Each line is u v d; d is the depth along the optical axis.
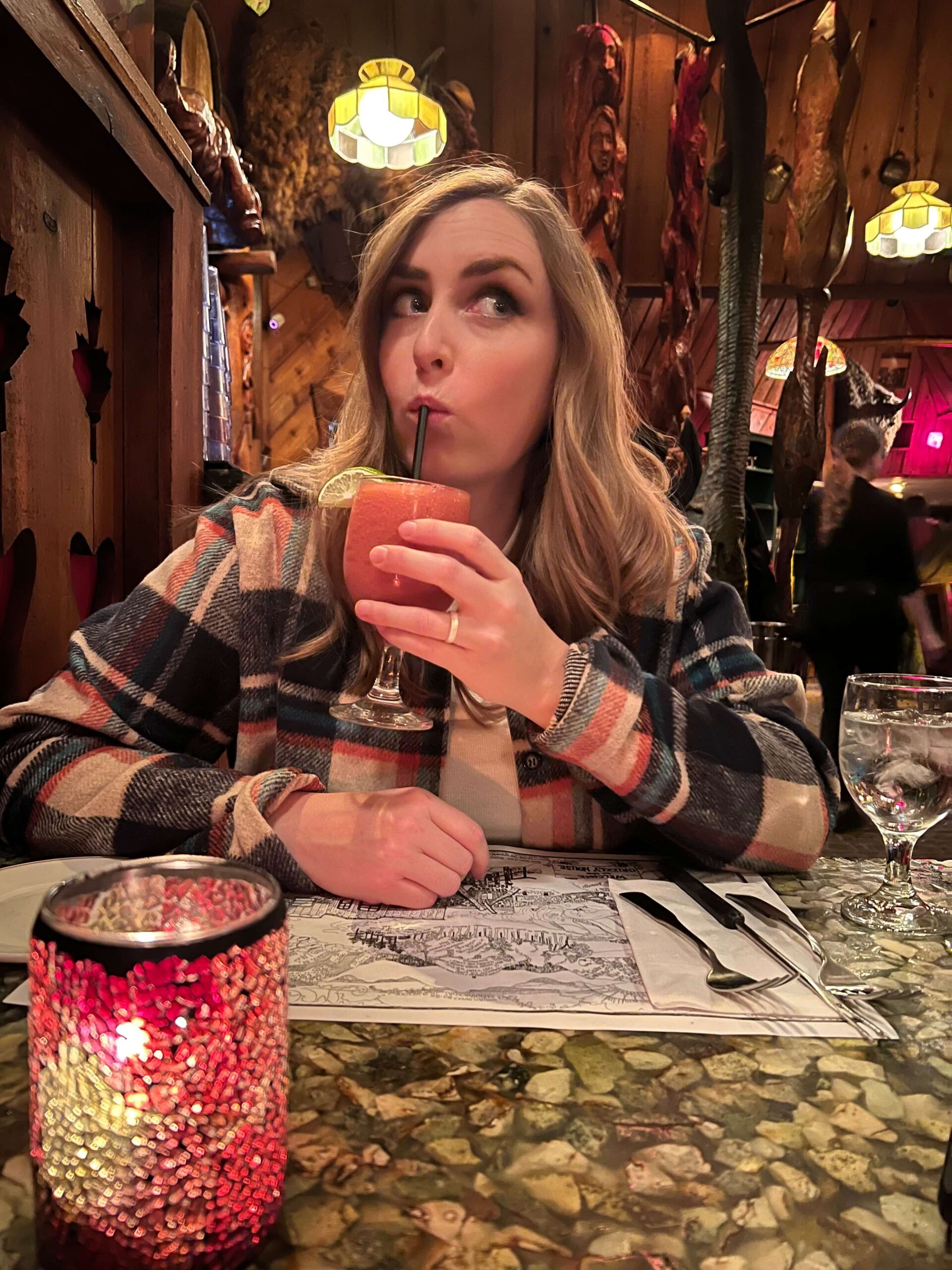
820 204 2.48
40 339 1.28
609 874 0.90
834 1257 0.37
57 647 1.34
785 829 0.91
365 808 0.83
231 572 1.12
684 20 4.19
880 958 0.70
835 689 2.29
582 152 2.86
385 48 4.33
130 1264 0.32
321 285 4.42
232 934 0.32
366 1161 0.43
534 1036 0.56
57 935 0.31
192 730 1.13
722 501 2.51
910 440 5.44
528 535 1.19
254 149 3.96
